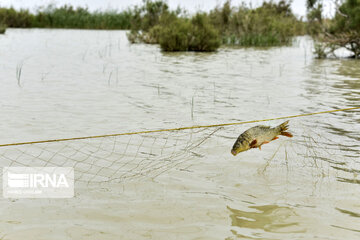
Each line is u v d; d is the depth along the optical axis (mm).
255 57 19953
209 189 4734
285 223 3971
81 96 9961
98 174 5125
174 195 4562
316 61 18484
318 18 22922
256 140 4273
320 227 3896
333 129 7176
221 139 6566
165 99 9797
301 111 8648
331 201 4453
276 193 4645
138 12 33094
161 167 5371
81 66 15477
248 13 30328
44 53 19484
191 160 5645
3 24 37812
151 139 6527
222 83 12305
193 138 6605
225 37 28609
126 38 30953
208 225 3914
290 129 7125
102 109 8625
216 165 5480
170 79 12922
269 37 27844
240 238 3684
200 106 9062
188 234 3744
